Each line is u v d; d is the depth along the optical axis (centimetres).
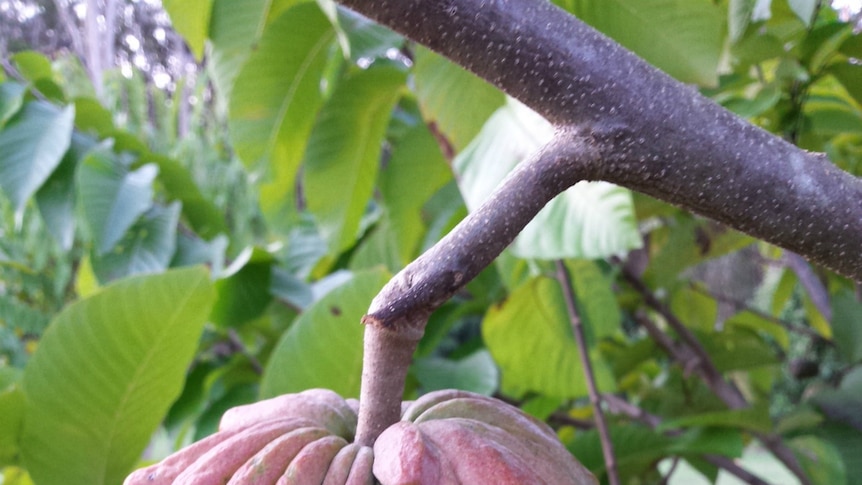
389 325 14
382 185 49
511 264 40
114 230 46
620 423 49
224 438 17
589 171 13
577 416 56
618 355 49
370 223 61
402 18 12
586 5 26
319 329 31
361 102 42
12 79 58
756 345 46
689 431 40
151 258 49
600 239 21
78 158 51
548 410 47
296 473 15
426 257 13
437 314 49
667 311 47
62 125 48
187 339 31
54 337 29
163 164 57
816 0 23
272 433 16
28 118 48
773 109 30
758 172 12
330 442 16
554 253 22
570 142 13
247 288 47
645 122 12
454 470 15
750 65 31
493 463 15
